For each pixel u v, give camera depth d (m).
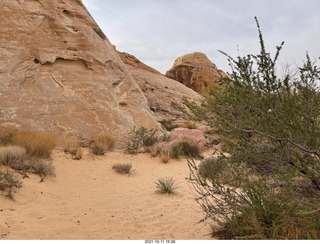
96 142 10.76
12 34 11.46
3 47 11.07
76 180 7.46
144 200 6.15
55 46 12.21
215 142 12.44
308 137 2.69
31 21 12.03
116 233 4.28
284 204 3.11
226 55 3.07
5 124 9.60
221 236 3.84
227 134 3.39
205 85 47.19
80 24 13.49
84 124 11.36
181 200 6.14
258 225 3.23
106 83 13.31
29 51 11.59
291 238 3.00
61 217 4.79
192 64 50.22
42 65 11.70
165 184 6.95
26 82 10.96
